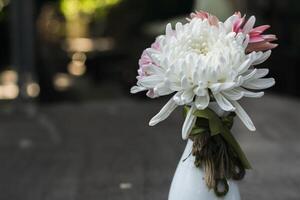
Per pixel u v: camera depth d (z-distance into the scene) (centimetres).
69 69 549
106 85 471
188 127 71
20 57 262
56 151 188
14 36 261
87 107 276
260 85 71
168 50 70
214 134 70
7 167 170
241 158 73
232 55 69
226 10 137
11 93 376
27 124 234
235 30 71
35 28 316
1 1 381
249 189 141
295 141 192
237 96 69
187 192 72
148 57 72
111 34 554
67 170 166
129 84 389
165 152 182
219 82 69
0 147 194
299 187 143
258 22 241
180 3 365
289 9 325
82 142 200
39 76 343
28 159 179
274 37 72
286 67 328
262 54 71
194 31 71
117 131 217
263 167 161
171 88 69
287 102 277
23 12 259
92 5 753
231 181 72
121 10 479
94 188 147
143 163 170
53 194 144
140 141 199
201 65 68
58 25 778
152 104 281
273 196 136
